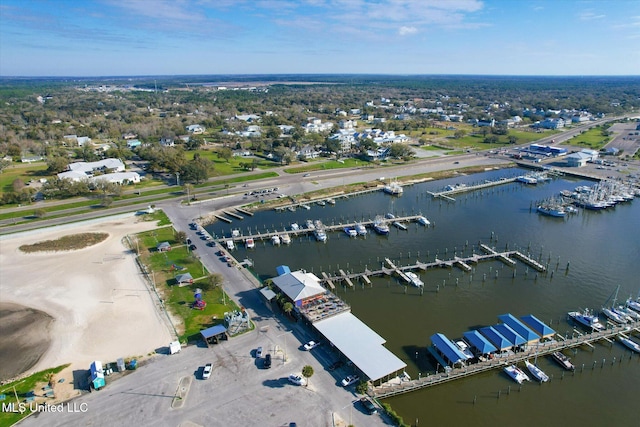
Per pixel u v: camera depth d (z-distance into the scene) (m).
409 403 72.44
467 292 109.44
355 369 77.00
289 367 77.50
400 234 149.62
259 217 163.88
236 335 87.38
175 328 89.31
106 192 178.25
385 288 111.69
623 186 195.50
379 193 198.88
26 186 189.88
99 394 71.12
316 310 92.88
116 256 124.75
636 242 140.12
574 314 96.69
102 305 98.62
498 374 79.62
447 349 81.38
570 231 150.50
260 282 110.12
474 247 137.25
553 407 72.19
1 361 79.81
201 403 68.88
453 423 68.31
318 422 65.00
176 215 160.62
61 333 88.31
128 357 80.50
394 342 88.75
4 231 142.62
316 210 173.75
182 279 107.38
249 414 66.50
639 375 79.62
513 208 177.25
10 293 104.50
